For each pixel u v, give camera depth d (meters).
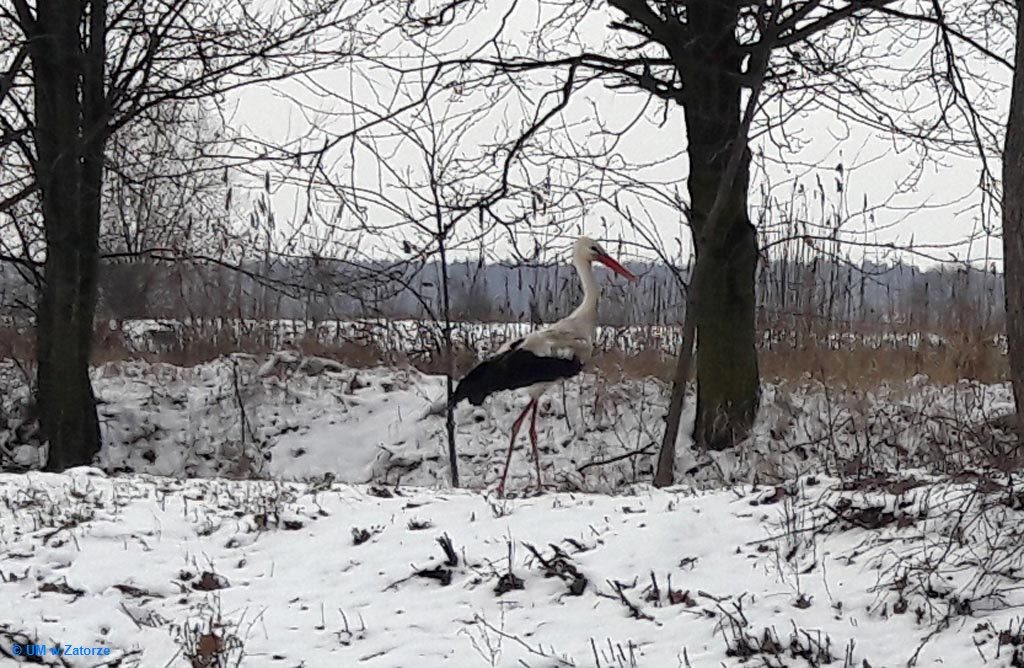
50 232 13.70
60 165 13.45
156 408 15.67
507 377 10.31
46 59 13.12
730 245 13.43
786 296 15.99
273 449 15.10
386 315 16.55
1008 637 5.20
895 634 5.48
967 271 14.67
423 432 14.94
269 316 17.41
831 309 15.90
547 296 16.36
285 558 7.22
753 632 5.54
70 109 13.30
